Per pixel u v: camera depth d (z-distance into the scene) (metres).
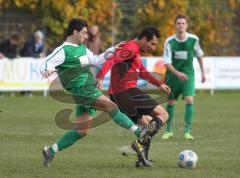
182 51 37.31
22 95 62.88
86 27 25.91
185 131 36.66
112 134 37.97
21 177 24.23
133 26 74.50
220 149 32.22
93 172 25.36
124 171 25.58
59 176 24.41
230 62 66.12
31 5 69.62
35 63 61.31
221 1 77.75
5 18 69.38
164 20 74.12
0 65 60.09
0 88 60.28
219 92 70.62
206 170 25.91
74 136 26.22
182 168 26.36
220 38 77.56
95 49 56.62
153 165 26.92
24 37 69.88
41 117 45.81
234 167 26.70
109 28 73.12
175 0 74.69
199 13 76.38
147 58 63.41
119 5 73.94
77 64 25.53
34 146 33.19
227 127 41.28
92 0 72.19
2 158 29.08
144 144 26.27
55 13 70.81
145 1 74.69
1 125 41.59
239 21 78.69
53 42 70.81
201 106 54.88
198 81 65.00
